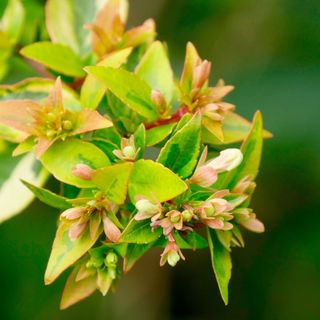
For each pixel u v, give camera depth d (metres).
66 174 0.41
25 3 0.52
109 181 0.40
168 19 0.63
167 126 0.42
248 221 0.42
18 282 0.61
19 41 0.50
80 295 0.42
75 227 0.40
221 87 0.43
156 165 0.39
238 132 0.44
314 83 0.63
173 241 0.39
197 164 0.41
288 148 0.62
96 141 0.41
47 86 0.46
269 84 0.63
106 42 0.46
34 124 0.41
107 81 0.42
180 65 0.61
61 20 0.48
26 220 0.60
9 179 0.45
